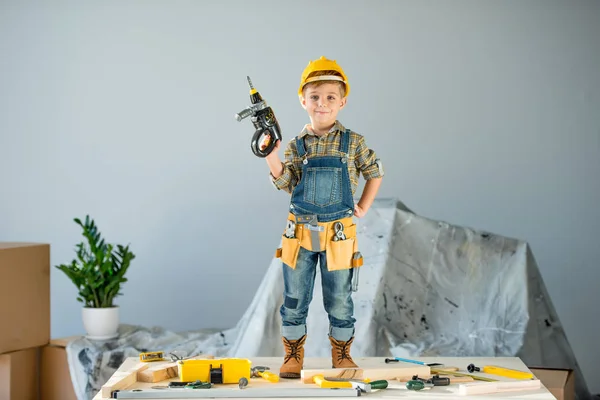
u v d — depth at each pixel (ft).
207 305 21.77
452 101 21.22
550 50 20.95
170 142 21.88
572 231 20.80
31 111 22.02
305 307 11.88
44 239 21.99
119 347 17.15
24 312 16.44
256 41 21.77
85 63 21.99
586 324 20.67
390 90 21.39
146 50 21.94
